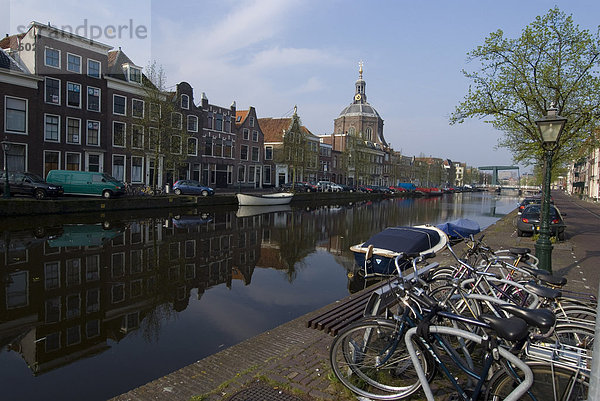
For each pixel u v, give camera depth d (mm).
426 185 96438
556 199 51125
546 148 7191
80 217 18125
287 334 4660
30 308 6848
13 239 12594
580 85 11695
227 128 38312
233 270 10023
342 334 3252
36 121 23562
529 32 11617
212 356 4129
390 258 9000
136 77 29016
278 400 3150
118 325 6234
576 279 7562
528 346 2486
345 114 78000
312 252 12805
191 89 33812
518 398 2312
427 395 2717
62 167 24984
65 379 4559
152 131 25125
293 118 46156
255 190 39625
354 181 63656
